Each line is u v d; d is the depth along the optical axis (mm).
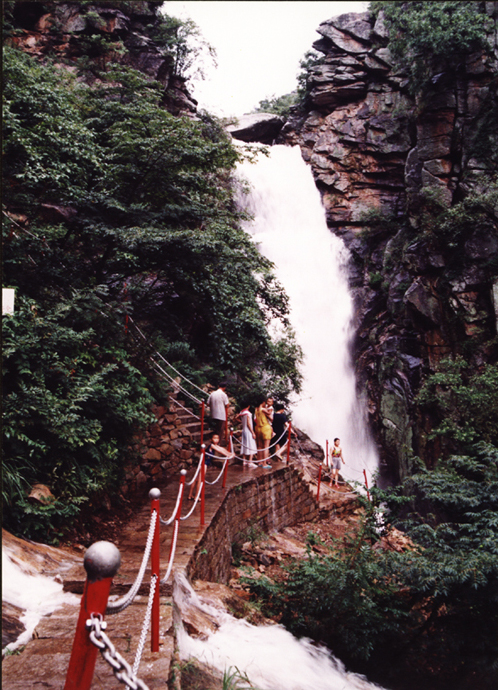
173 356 14344
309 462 17062
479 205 24875
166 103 25422
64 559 5445
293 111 36625
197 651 4355
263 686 4492
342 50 33438
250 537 10227
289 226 31766
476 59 26719
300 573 7152
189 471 11164
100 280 10484
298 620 6590
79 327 8070
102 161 9859
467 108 27000
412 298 26047
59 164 8469
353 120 33062
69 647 3586
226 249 11148
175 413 11391
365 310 30969
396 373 27062
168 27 25516
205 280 11461
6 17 16141
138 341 10430
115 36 24188
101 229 9586
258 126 35156
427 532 7742
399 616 7133
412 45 27453
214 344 14633
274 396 18500
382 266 31203
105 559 2244
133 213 10438
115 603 2381
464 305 24562
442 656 6969
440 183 27266
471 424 21344
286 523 12531
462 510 8672
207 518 7785
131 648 3611
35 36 23281
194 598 5391
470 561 6793
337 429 29125
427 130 28000
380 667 6609
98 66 22641
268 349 16016
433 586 6910
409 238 29188
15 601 4246
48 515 5719
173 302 14031
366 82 33125
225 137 25172
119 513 7734
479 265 24547
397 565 7059
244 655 4973
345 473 28484
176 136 10102
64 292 8508
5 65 8500
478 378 21812
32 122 8734
